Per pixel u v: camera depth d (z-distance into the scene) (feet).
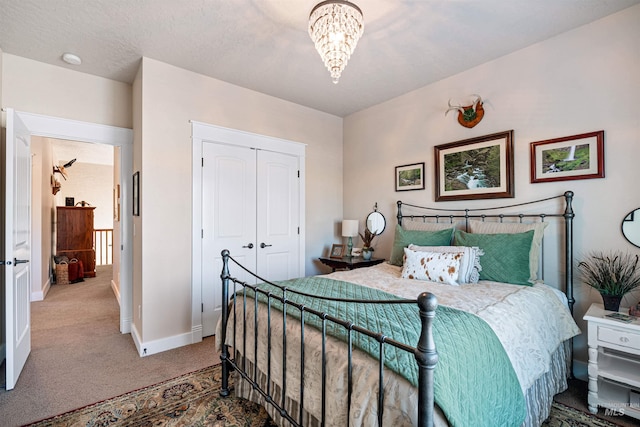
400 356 3.55
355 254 12.14
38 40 7.70
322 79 10.05
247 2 6.36
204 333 9.76
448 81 9.92
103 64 8.95
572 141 7.42
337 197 13.70
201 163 9.71
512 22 7.10
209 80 9.91
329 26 5.68
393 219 11.71
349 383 3.71
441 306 5.10
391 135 11.78
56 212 18.80
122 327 10.17
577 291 7.36
